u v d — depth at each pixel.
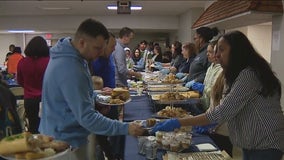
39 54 3.47
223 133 2.16
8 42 13.23
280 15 3.36
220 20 4.44
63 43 1.52
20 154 1.12
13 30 10.71
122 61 3.82
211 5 6.22
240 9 3.63
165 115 2.31
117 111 2.75
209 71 2.90
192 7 8.33
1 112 1.49
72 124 1.56
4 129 1.49
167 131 1.69
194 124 1.60
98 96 2.55
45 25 10.60
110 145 2.86
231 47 1.56
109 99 2.57
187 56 4.75
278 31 3.40
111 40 2.95
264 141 1.55
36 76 3.48
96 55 1.55
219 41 1.63
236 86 1.52
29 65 3.46
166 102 2.83
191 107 2.92
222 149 2.22
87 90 1.48
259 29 6.38
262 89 1.51
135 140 1.99
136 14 10.35
